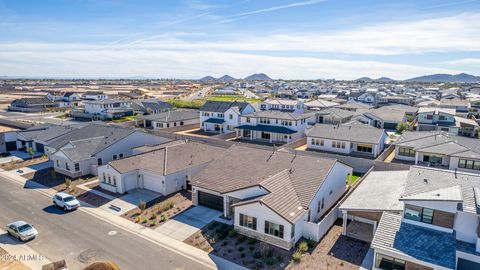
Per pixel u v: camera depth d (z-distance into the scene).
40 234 27.08
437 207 22.05
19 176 42.84
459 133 67.25
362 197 28.80
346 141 52.22
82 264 22.88
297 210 25.91
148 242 25.95
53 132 56.53
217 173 33.53
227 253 24.39
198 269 22.41
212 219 29.94
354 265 22.73
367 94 133.00
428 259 19.78
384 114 79.25
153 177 36.66
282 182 29.38
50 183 40.03
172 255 24.11
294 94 168.75
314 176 30.50
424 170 27.47
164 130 68.19
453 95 144.00
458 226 21.58
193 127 78.00
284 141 62.06
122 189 36.00
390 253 20.83
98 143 47.00
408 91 186.38
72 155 42.53
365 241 26.02
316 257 23.73
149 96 160.75
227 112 70.38
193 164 39.03
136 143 50.25
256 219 26.08
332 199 33.00
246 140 64.06
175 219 29.95
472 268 20.31
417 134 52.62
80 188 38.06
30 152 51.56
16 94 177.38
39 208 32.47
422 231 22.31
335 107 93.75
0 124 74.44
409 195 23.31
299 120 63.41
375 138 52.19
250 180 30.73
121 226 28.66
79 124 64.62
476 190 22.69
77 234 27.14
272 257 23.67
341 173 34.72
